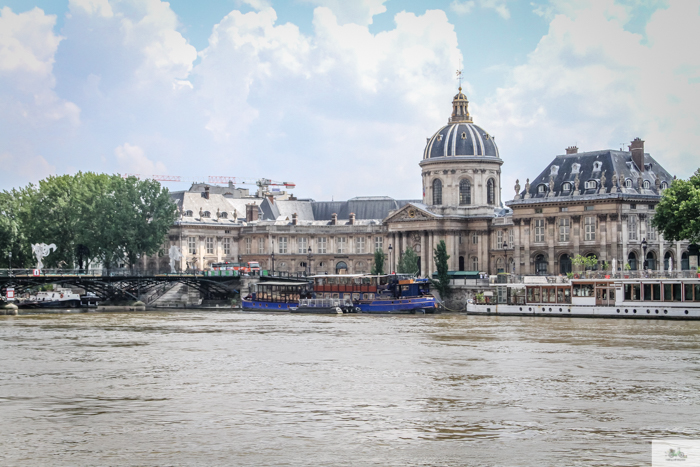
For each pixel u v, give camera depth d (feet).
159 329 228.63
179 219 424.46
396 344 185.78
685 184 269.44
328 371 145.59
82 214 361.92
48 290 396.98
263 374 142.51
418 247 408.05
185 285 372.99
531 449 94.17
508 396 122.62
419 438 98.89
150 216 375.04
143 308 338.75
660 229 272.10
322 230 440.45
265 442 97.04
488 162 404.77
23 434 100.68
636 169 339.57
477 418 108.68
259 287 354.54
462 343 186.70
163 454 92.22
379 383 133.39
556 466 88.02
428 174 411.34
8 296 315.58
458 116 424.87
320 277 332.60
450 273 353.51
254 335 209.15
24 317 280.92
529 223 352.08
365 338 199.93
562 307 270.67
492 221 396.78
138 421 107.04
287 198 553.64
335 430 102.53
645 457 91.04
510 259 388.98
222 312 327.67
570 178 343.87
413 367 149.69
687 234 255.70
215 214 444.96
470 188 404.57
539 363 153.89
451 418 108.68
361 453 92.68
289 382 134.41
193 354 169.07
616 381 134.72
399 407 115.24
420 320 264.11
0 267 365.81
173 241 425.69
